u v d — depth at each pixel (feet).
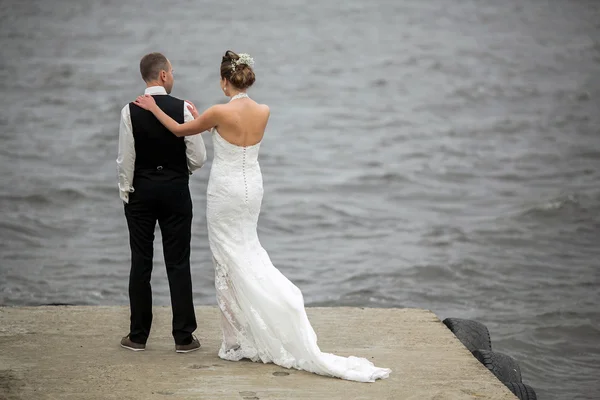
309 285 91.97
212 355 45.65
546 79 309.22
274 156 173.47
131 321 46.32
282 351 43.68
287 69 341.82
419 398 39.96
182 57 373.81
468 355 46.29
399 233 115.03
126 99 254.06
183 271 45.44
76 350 46.32
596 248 108.06
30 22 507.30
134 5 624.59
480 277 95.20
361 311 54.90
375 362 45.09
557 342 76.38
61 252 102.53
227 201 43.32
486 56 378.53
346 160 170.30
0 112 227.81
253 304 43.73
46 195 130.82
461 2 651.66
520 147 183.93
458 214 126.21
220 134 43.24
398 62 359.87
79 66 334.24
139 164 43.91
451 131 206.49
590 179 151.02
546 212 123.24
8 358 44.93
